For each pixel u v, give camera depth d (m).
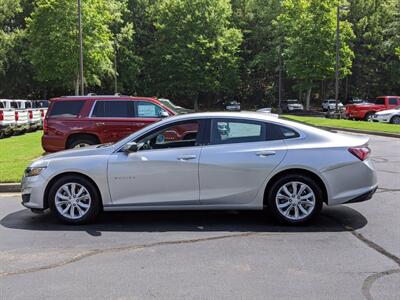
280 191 6.96
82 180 7.12
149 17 62.59
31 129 26.97
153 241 6.29
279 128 7.10
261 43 66.12
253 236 6.48
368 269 5.16
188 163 6.94
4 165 12.11
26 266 5.36
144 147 7.16
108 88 60.28
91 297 4.47
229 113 7.25
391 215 7.56
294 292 4.54
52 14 41.47
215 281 4.84
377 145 17.89
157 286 4.72
